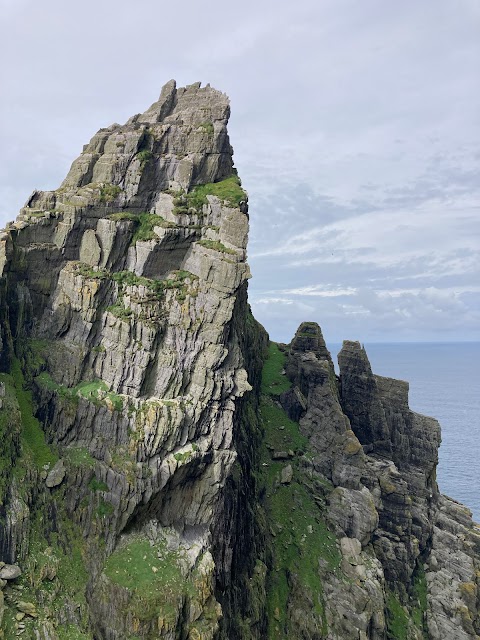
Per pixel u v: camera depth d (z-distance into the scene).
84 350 45.28
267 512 63.69
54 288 48.34
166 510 41.97
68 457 41.88
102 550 38.38
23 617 32.47
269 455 70.81
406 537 69.50
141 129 53.09
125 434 41.41
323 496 68.81
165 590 36.19
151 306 44.59
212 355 43.25
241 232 45.88
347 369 82.88
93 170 53.03
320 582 59.09
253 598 50.53
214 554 42.62
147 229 48.91
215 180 53.50
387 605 63.12
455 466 185.62
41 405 44.00
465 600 67.25
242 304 58.84
